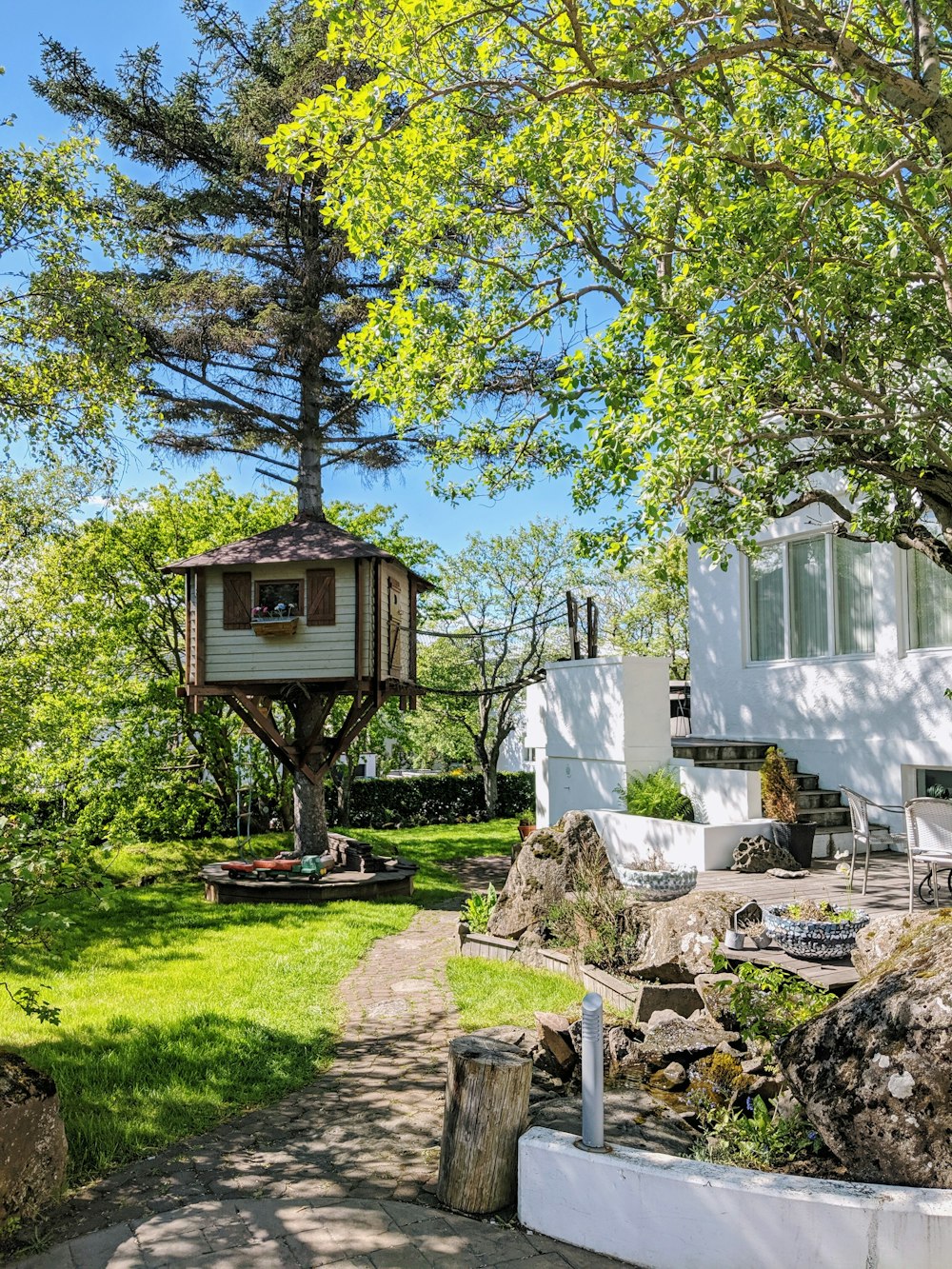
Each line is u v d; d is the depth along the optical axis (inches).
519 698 1274.6
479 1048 189.9
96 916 545.3
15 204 406.3
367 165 359.6
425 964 406.3
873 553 528.1
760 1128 191.8
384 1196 185.9
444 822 1211.2
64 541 666.8
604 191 377.4
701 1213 154.9
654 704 578.2
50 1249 165.2
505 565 1225.4
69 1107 231.1
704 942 297.7
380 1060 272.5
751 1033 229.8
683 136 286.0
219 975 387.5
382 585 643.5
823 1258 146.6
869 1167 163.9
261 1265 157.9
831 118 324.8
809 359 265.4
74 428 444.1
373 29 285.1
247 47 677.3
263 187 674.8
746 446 270.2
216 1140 214.5
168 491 876.0
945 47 285.9
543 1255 163.0
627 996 293.0
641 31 246.5
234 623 634.2
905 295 272.8
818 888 394.3
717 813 503.5
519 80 268.8
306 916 546.3
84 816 762.8
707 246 276.7
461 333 458.3
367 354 464.4
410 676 717.3
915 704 498.9
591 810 568.1
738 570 629.9
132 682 820.6
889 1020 167.9
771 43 235.8
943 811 327.9
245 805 893.8
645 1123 201.6
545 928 398.6
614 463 284.8
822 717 559.8
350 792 1085.8
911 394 260.8
